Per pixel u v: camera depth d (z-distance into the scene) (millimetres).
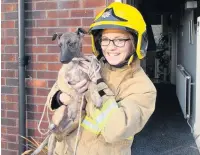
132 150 4500
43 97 3480
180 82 7195
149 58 11617
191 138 5066
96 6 3244
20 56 3393
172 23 10727
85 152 1601
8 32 3525
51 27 3389
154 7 10117
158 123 5926
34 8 3414
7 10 3500
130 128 1476
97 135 1602
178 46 9750
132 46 1691
